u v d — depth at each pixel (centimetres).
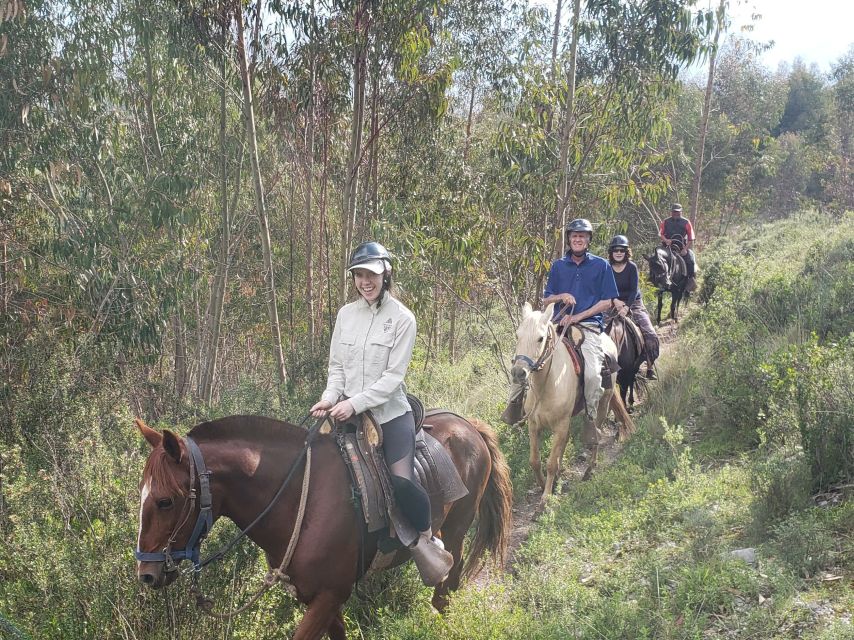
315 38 1023
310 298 1296
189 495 351
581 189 1290
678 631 412
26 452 586
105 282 1080
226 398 779
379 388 382
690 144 3125
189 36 1020
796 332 905
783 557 464
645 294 1623
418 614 468
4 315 1025
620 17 1108
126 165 1251
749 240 2466
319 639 388
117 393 770
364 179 1252
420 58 1151
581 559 555
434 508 431
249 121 1023
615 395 850
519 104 1162
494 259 1188
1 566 431
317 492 386
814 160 4047
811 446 579
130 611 400
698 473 639
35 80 1030
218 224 1409
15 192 1063
